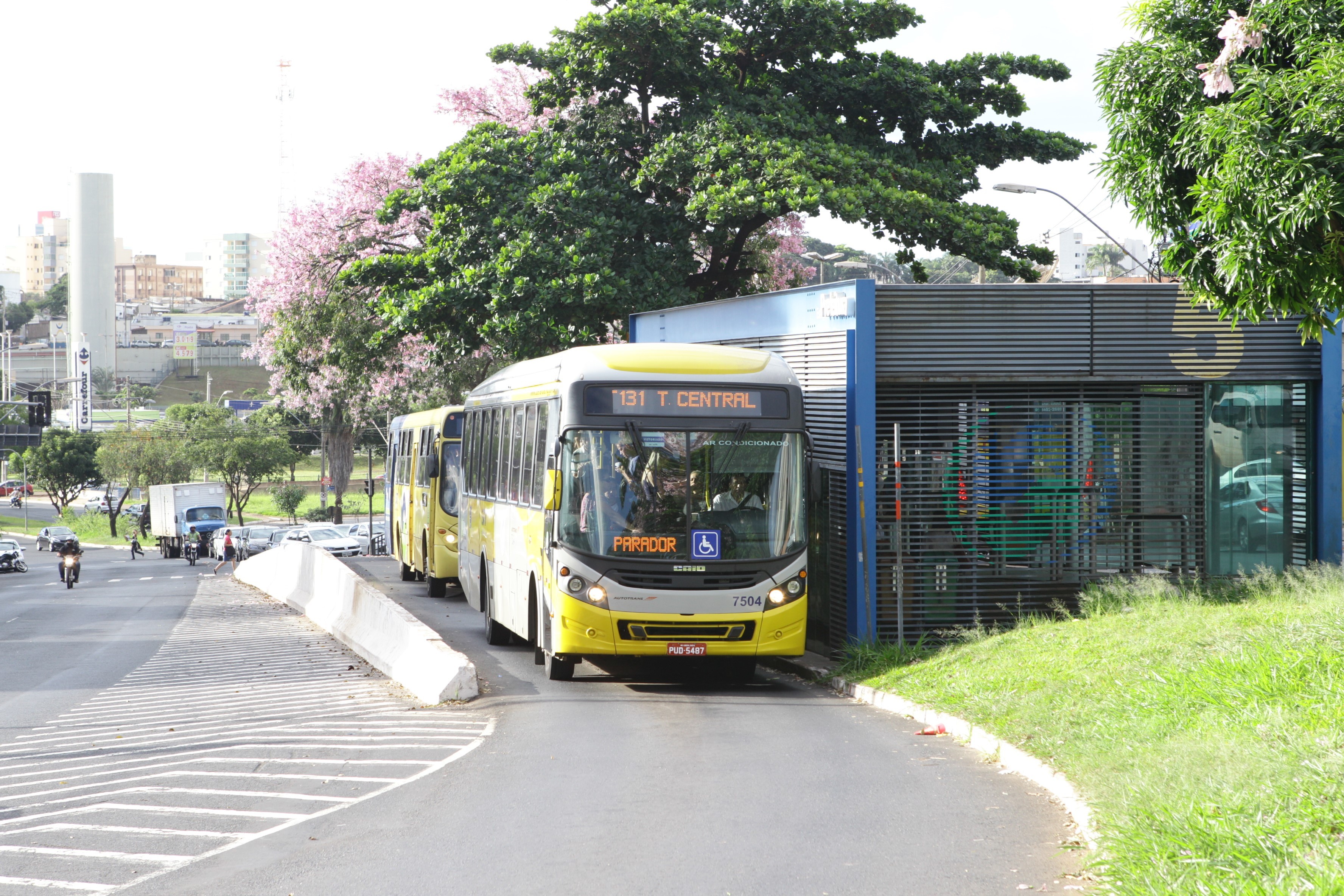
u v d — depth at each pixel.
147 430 103.12
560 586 13.61
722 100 28.81
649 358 14.12
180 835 7.84
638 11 27.28
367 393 42.38
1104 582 15.41
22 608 35.75
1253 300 10.52
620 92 29.83
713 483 13.74
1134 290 16.19
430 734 11.40
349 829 7.87
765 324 18.62
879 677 13.63
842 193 25.75
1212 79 10.19
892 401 16.03
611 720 11.91
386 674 16.16
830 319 16.30
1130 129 11.07
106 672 18.41
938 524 16.02
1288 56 10.38
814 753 10.10
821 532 16.86
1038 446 16.22
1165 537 16.44
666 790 8.73
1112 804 7.13
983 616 16.03
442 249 28.83
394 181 37.09
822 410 16.59
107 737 12.19
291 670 17.42
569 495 13.71
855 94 30.23
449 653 14.13
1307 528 16.69
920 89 29.75
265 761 10.38
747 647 13.64
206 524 70.19
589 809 8.21
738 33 29.38
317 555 25.94
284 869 6.99
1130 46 11.03
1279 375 16.47
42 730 12.88
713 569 13.57
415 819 8.07
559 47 29.36
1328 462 16.53
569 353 14.62
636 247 28.94
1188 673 9.60
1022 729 9.91
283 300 37.31
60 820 8.36
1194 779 7.01
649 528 13.59
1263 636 10.30
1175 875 5.62
